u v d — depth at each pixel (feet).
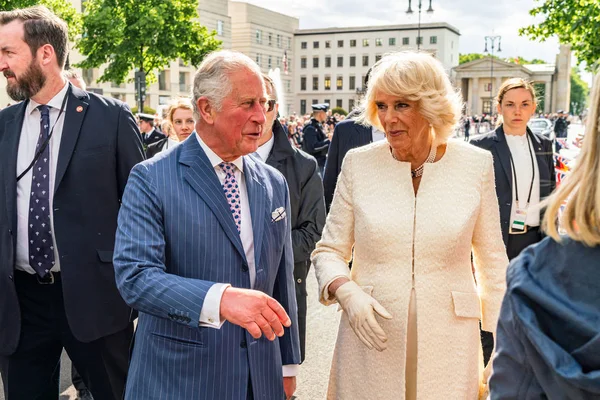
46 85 9.50
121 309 9.87
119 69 91.50
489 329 7.80
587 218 3.64
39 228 9.43
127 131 10.04
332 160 17.22
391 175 7.77
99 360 9.95
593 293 3.59
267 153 11.65
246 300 5.92
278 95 11.59
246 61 6.74
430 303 7.50
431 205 7.56
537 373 3.73
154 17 88.58
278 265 7.54
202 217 6.72
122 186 10.03
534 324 3.71
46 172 9.48
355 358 7.95
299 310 12.08
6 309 9.41
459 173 7.66
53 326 9.77
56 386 10.29
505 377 3.96
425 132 7.59
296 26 305.12
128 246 6.47
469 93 311.06
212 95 6.65
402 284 7.55
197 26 97.40
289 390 7.88
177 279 6.19
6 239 9.38
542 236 14.05
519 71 303.89
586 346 3.50
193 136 7.07
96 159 9.64
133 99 169.78
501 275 7.75
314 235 11.71
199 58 97.81
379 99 7.48
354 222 8.13
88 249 9.54
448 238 7.47
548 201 3.93
